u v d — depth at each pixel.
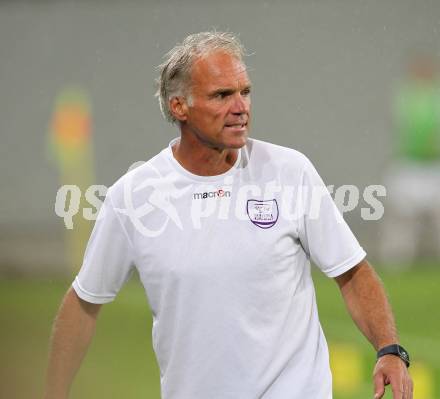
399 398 12.40
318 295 43.62
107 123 62.75
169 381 13.16
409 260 55.91
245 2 63.09
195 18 63.06
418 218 56.31
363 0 62.84
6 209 61.59
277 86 63.31
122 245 13.19
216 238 12.67
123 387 28.14
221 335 12.68
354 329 34.69
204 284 12.65
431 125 55.97
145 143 62.91
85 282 13.42
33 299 47.25
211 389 12.84
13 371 31.19
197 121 12.61
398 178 56.62
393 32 62.84
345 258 12.98
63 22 62.69
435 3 62.91
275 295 12.63
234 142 12.55
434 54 62.28
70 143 61.47
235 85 12.48
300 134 63.38
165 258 12.79
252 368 12.65
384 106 63.03
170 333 13.03
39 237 59.66
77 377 29.77
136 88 62.91
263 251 12.59
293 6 63.03
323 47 63.22
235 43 12.78
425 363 29.02
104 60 62.72
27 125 62.31
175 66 12.75
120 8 62.88
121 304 43.41
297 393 12.66
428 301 42.72
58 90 62.53
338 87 63.28
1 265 58.16
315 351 12.96
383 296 13.12
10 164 62.09
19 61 62.41
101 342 35.19
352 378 28.20
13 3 62.16
